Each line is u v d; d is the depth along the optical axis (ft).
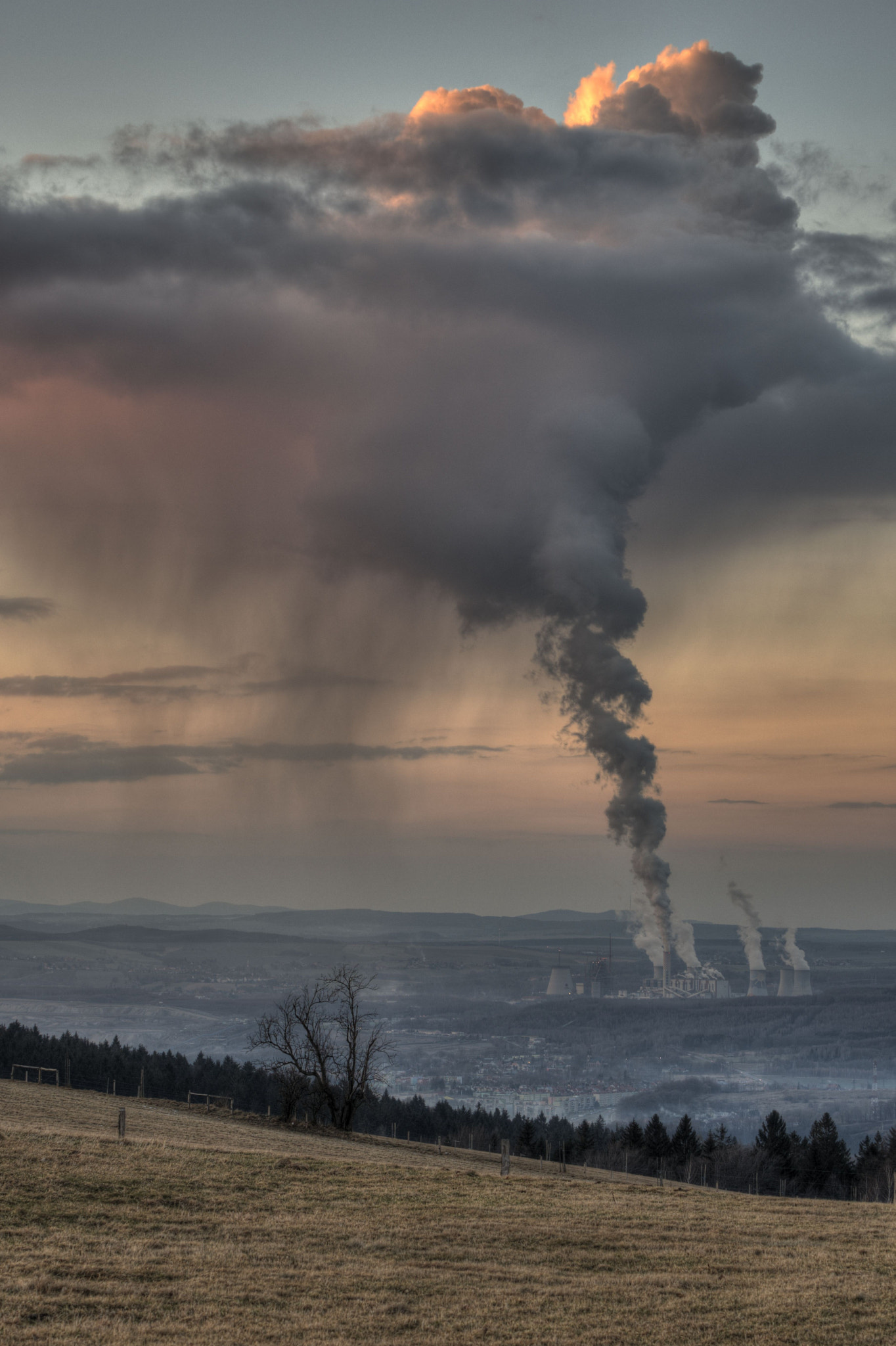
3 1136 178.91
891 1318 113.91
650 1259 135.54
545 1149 603.26
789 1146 567.59
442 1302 114.32
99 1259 120.57
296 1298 112.57
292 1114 343.87
